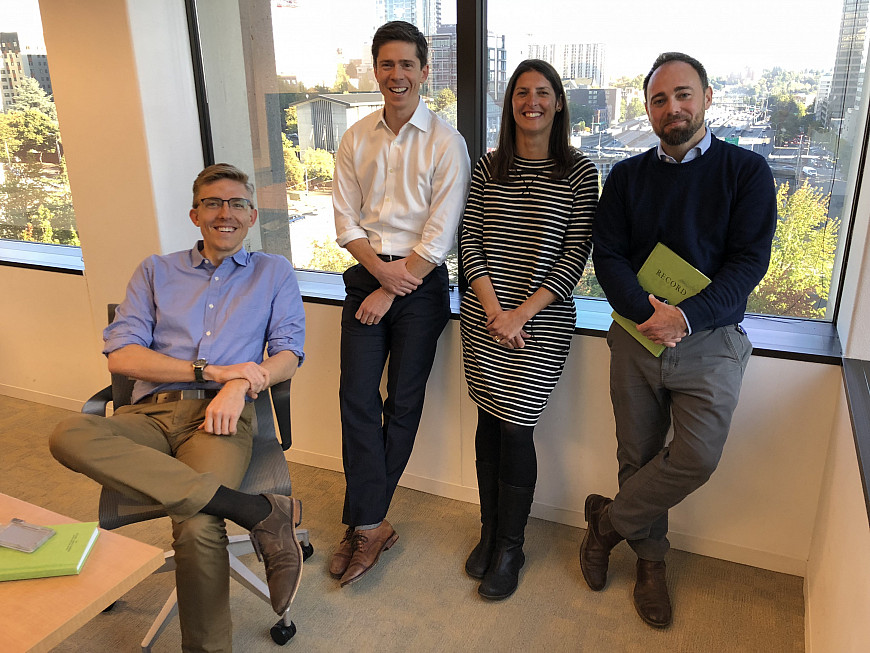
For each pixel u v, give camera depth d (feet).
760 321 7.20
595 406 7.41
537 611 6.59
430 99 8.04
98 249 9.62
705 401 5.84
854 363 6.13
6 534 4.32
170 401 6.41
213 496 5.23
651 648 6.08
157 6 8.55
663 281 5.78
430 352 7.23
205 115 9.34
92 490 8.83
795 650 6.03
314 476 9.19
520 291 6.50
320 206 9.12
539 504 8.08
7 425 10.73
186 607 5.29
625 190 5.97
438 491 8.66
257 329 6.79
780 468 6.73
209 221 6.52
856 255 6.32
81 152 9.20
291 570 5.24
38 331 11.06
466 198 7.05
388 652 6.11
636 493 6.31
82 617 3.84
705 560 7.28
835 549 5.38
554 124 6.35
